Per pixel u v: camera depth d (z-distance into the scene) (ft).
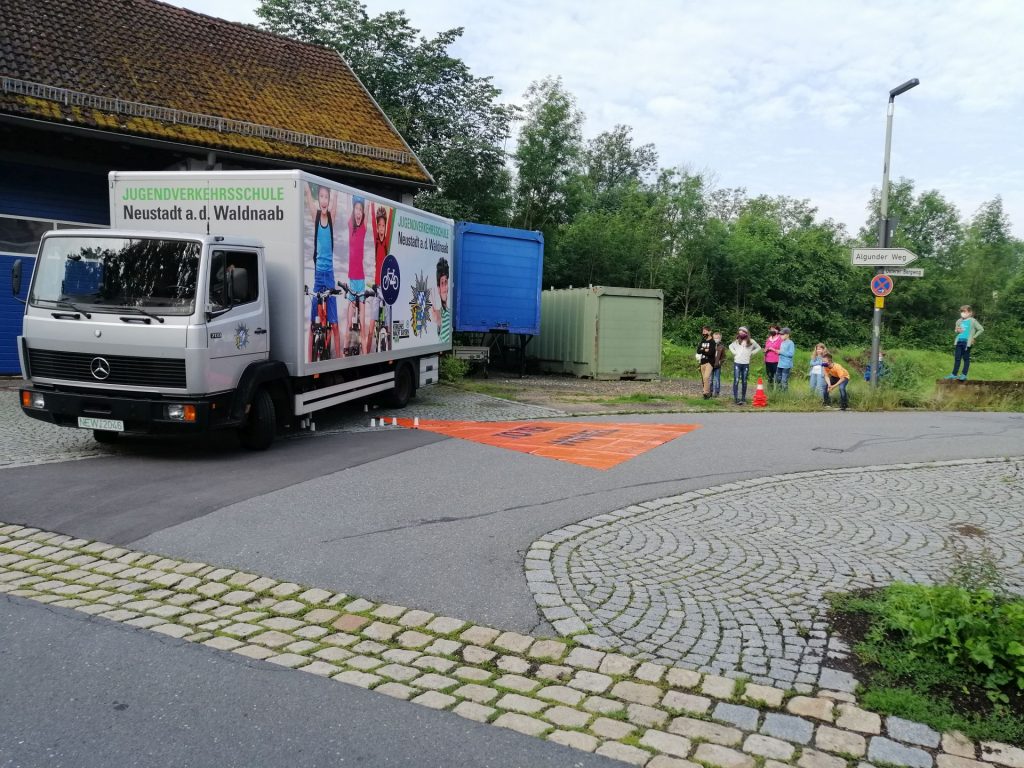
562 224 130.31
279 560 17.74
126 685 12.09
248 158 52.16
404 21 93.76
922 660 12.84
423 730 11.00
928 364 140.15
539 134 125.80
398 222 40.88
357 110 66.03
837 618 14.88
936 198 203.21
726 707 11.71
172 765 10.03
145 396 27.25
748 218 159.22
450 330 49.65
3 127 43.73
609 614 15.05
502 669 12.91
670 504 23.62
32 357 28.17
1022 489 26.43
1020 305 187.52
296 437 34.14
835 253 157.28
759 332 139.54
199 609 15.12
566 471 28.02
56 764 9.99
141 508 21.62
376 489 24.43
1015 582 16.98
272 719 11.19
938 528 21.45
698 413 47.70
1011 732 10.96
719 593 16.19
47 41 50.75
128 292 27.43
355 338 36.52
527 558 18.21
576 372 76.13
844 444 35.70
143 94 51.31
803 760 10.43
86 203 49.57
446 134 95.04
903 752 10.60
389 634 14.14
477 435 35.70
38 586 16.14
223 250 28.19
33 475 25.16
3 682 12.10
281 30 91.66
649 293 75.87
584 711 11.62
